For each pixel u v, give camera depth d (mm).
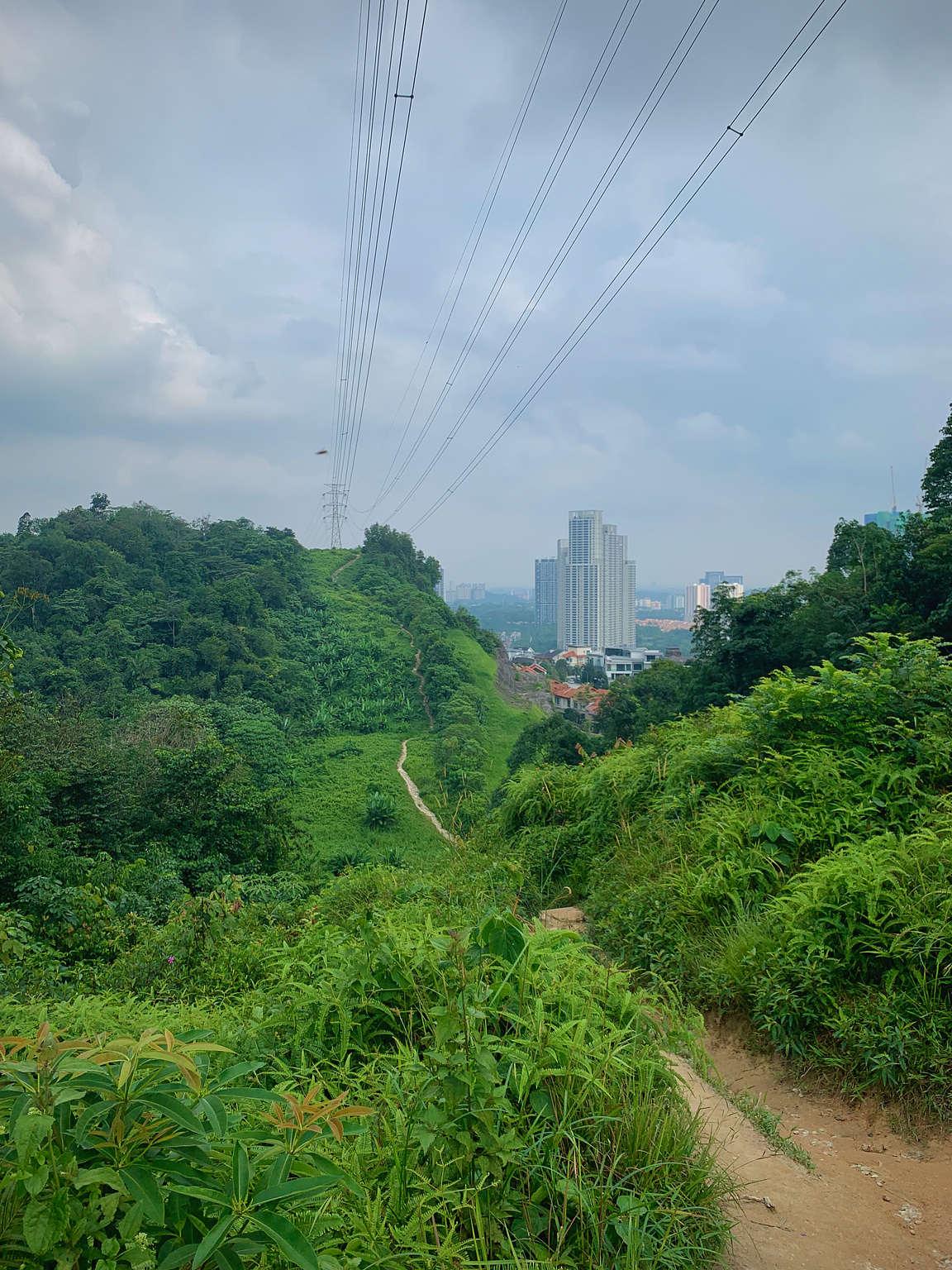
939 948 3889
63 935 9828
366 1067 3070
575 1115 2768
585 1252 2369
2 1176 1603
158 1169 1693
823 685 6613
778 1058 4047
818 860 5152
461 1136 2393
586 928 6160
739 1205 2883
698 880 5340
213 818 21156
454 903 5527
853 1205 2988
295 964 4492
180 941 6488
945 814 5117
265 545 101625
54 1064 1745
